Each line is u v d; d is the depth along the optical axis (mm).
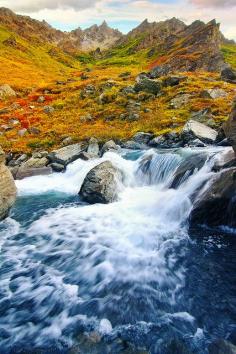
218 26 150250
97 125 43562
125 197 24109
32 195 25984
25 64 143500
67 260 15758
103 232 18703
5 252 16656
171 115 41750
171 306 12328
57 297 12977
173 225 19219
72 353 9992
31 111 56094
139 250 16578
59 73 143125
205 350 10289
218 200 17859
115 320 11672
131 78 76812
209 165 21344
